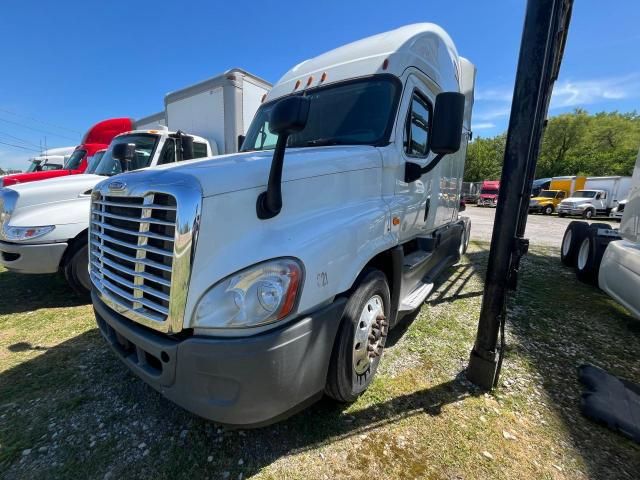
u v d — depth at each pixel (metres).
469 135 5.77
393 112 2.75
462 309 4.09
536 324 3.71
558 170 42.91
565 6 2.86
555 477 1.80
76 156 8.05
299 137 2.99
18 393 2.44
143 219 1.67
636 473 1.83
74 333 3.36
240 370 1.49
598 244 5.05
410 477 1.78
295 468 1.83
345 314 2.02
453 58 3.99
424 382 2.57
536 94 2.15
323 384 1.88
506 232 2.35
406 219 2.98
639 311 3.42
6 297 4.36
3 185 6.79
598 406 2.28
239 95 6.48
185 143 5.83
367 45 3.16
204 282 1.55
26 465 1.85
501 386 2.55
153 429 2.10
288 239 1.73
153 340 1.66
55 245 3.87
